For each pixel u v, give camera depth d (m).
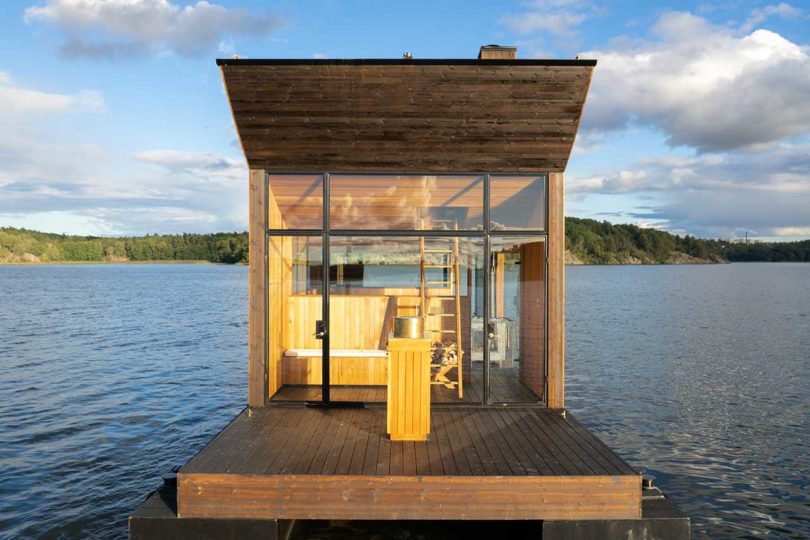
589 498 5.18
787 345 22.14
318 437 6.31
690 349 21.17
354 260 8.08
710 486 8.72
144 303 42.88
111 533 7.17
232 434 6.40
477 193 7.59
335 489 5.20
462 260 7.79
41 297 48.19
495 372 7.79
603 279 85.62
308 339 8.37
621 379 16.09
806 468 9.46
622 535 5.18
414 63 6.78
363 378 8.20
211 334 25.77
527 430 6.62
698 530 7.34
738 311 35.66
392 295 8.17
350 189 7.61
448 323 8.05
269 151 7.36
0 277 93.56
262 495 5.19
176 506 5.41
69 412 12.62
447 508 5.19
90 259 155.75
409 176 7.53
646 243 151.62
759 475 9.16
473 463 5.52
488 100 7.04
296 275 8.21
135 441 10.70
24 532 7.16
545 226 7.52
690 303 41.62
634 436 11.09
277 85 6.94
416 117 7.15
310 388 8.09
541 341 7.64
